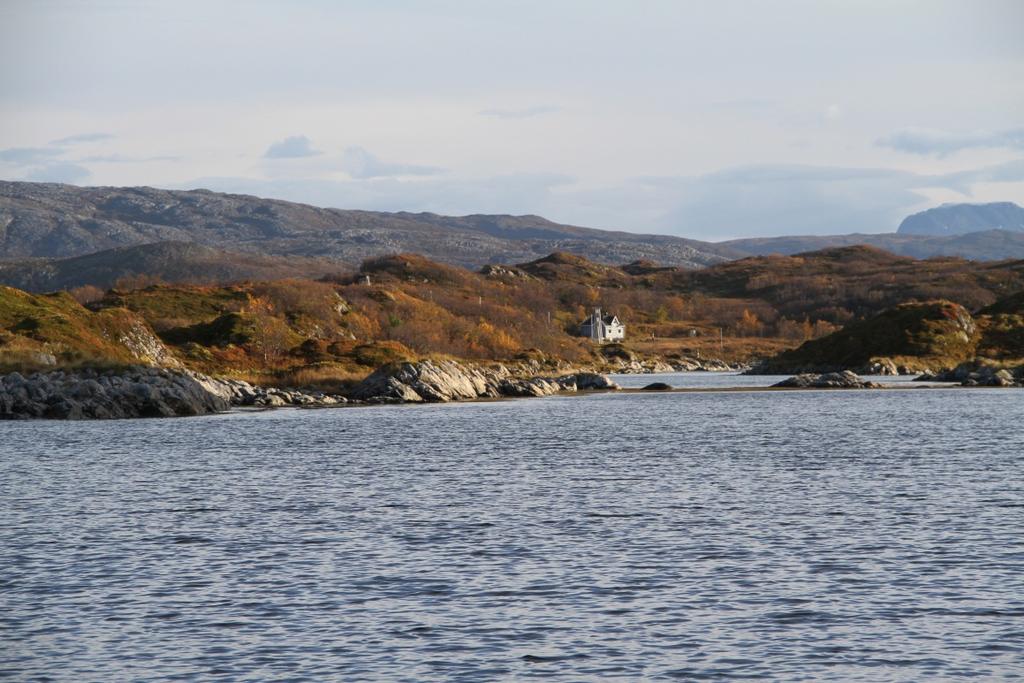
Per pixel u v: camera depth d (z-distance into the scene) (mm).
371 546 138500
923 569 120812
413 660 88812
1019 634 94312
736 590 111938
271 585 116000
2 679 84625
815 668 85875
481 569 123875
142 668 87188
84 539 144000
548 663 87875
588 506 173375
